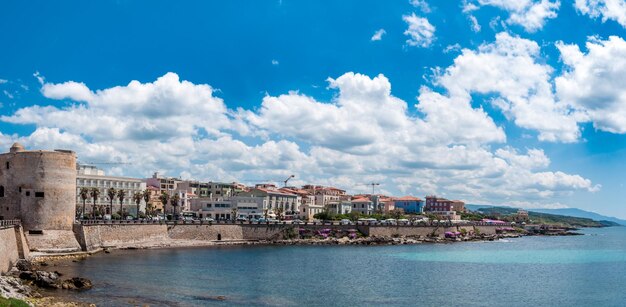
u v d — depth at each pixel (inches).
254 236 6899.6
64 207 4849.9
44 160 4749.0
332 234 7416.3
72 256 4685.0
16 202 4734.3
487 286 3890.3
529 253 6569.9
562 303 3353.8
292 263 4874.5
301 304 3041.3
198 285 3489.2
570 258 6048.2
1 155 4810.5
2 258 3361.2
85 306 2684.5
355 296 3344.0
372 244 7234.3
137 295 3078.2
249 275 4020.7
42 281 3152.1
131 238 5659.5
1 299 2416.3
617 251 7116.1
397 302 3208.7
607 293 3713.1
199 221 6486.2
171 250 5634.8
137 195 7608.3
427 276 4296.3
